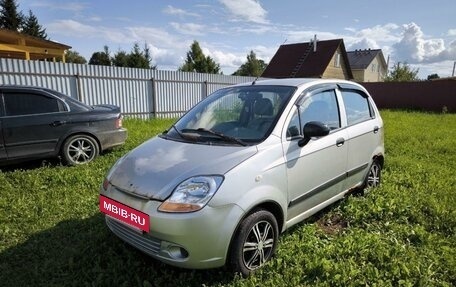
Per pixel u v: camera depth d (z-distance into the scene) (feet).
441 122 44.45
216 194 8.05
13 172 17.80
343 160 12.35
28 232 11.76
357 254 10.03
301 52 110.63
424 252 10.24
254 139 9.82
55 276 9.24
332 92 12.71
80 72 38.17
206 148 9.65
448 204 13.82
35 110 18.48
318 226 12.28
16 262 9.98
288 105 10.62
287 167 9.73
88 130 20.07
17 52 53.78
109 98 41.19
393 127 38.04
